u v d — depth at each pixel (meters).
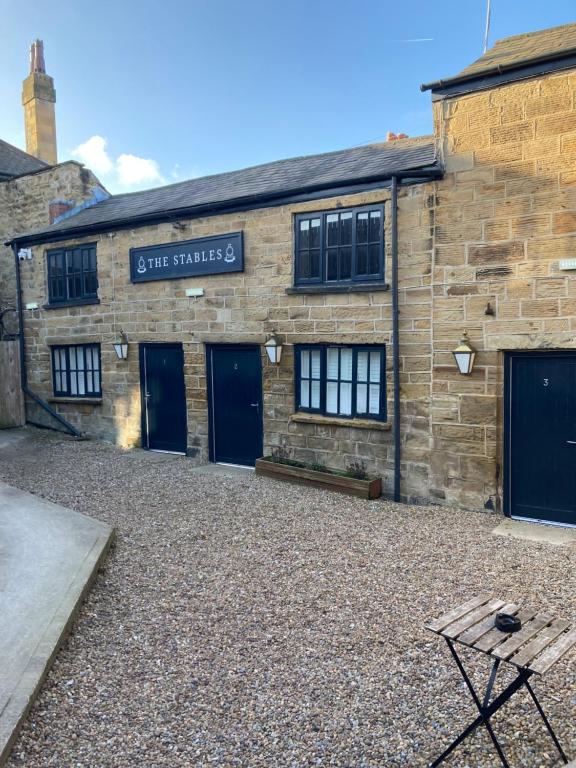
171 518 6.71
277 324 8.57
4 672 3.48
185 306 9.69
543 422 6.56
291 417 8.45
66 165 13.19
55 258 11.88
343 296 7.86
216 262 9.12
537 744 2.96
